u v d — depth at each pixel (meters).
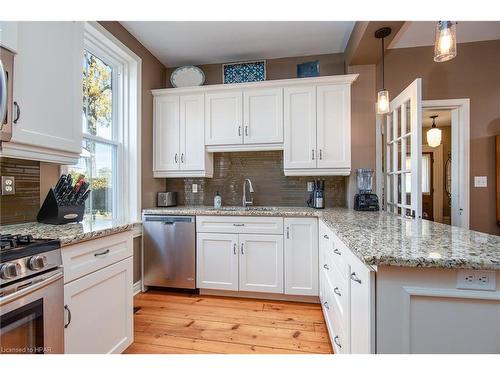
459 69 2.64
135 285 2.56
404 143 2.26
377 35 2.12
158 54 2.90
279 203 3.02
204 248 2.51
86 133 2.19
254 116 2.71
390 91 2.69
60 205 1.56
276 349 1.69
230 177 3.12
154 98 2.90
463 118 2.62
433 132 3.90
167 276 2.56
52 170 1.81
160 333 1.88
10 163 1.53
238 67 3.03
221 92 2.77
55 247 1.09
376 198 2.44
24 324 0.96
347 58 2.69
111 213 2.47
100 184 2.35
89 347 1.31
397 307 0.87
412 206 2.03
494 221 2.57
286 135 2.64
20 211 1.59
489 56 2.60
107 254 1.45
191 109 2.83
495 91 2.59
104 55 2.35
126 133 2.59
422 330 0.86
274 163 3.03
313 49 2.82
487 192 2.59
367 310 0.91
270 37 2.57
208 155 2.91
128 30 2.45
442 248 0.96
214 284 2.49
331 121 2.58
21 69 1.24
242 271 2.44
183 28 2.41
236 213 2.43
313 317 2.11
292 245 2.35
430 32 2.43
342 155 2.57
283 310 2.24
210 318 2.10
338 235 1.28
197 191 3.18
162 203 2.91
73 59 1.57
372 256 0.86
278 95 2.66
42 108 1.36
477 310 0.84
